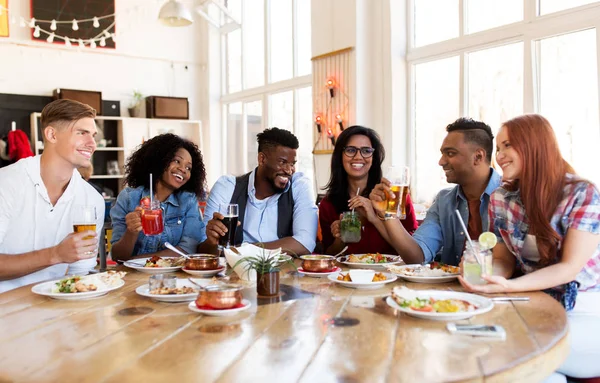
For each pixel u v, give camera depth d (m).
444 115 5.21
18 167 2.18
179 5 5.94
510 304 1.52
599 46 3.92
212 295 1.42
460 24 4.97
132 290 1.76
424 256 2.47
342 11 5.69
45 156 2.22
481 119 4.88
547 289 1.84
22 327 1.31
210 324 1.32
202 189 2.89
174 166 2.65
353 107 5.58
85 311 1.47
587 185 1.82
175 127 8.33
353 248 2.73
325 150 5.96
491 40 4.68
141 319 1.38
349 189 2.90
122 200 2.70
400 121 5.47
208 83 8.77
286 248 2.55
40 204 2.20
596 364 1.70
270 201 2.82
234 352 1.09
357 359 1.04
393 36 5.39
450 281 1.89
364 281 1.77
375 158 2.86
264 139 2.75
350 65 5.59
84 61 7.88
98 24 7.47
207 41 8.74
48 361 1.06
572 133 4.16
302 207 2.78
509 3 4.58
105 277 1.79
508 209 2.00
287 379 0.94
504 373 0.98
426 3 5.31
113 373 0.98
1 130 7.26
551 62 4.28
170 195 2.74
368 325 1.30
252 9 8.06
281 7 7.43
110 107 7.95
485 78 4.82
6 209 2.12
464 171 2.41
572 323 1.71
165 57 8.56
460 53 4.98
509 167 1.91
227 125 8.82
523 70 4.45
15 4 7.34
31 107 7.43
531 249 1.94
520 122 1.90
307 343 1.15
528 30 4.38
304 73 7.08
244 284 1.85
